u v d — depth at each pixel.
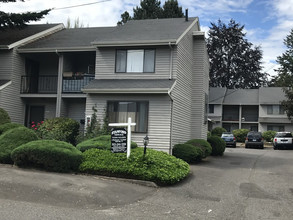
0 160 11.45
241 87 52.12
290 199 9.27
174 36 16.77
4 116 17.05
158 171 10.41
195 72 20.34
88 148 12.45
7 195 7.99
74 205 7.79
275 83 50.94
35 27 23.83
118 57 17.47
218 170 13.85
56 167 10.62
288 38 43.66
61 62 19.72
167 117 15.58
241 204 8.63
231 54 52.22
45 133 16.30
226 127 46.03
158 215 7.44
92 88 16.03
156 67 16.83
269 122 42.03
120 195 8.84
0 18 19.28
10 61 19.62
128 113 16.05
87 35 22.27
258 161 17.66
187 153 15.33
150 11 38.06
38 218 6.60
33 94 20.02
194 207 8.26
